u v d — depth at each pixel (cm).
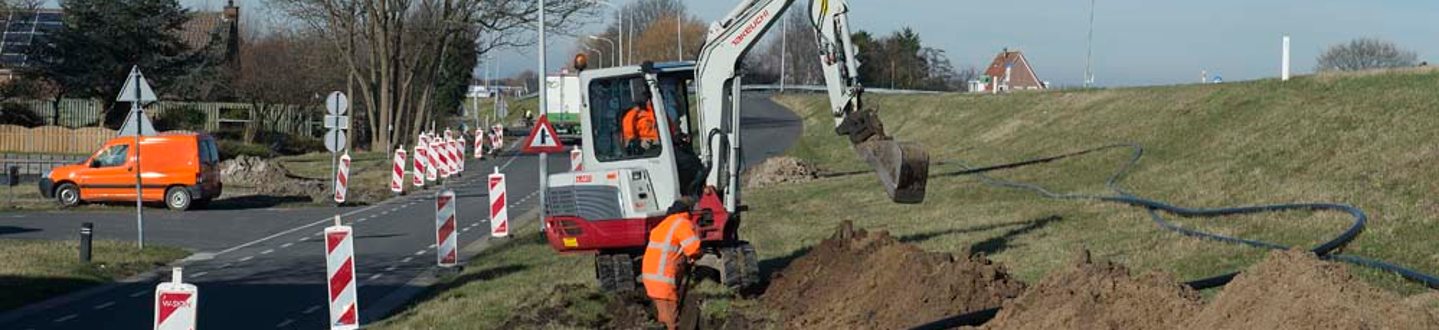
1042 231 1822
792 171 3438
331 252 1321
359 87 6525
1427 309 795
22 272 1814
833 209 2503
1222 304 822
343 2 5700
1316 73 2959
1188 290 908
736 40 1469
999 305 1101
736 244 1473
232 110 6731
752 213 2523
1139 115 3194
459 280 1739
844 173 3516
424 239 2378
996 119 4231
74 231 2553
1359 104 2336
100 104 6500
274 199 3422
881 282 1235
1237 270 1304
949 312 1105
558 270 1714
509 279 1680
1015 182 2612
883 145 1399
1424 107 2152
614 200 1452
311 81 6556
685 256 1259
